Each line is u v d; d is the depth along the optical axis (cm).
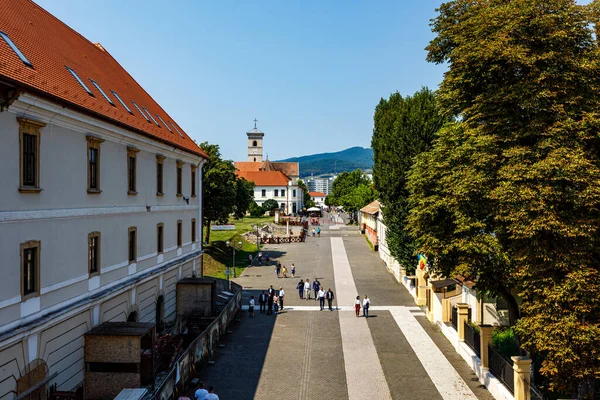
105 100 2017
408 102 3534
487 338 1931
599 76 1628
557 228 1480
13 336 1289
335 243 6838
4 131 1286
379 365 2134
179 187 2975
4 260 1287
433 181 1978
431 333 2662
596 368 1372
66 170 1606
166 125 2975
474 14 1936
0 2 1755
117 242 2027
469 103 1945
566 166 1471
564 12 1628
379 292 3778
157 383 1772
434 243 1895
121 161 2062
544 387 1764
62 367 1557
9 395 1295
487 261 1788
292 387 1869
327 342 2492
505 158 1684
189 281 2828
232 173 5359
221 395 1780
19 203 1351
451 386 1888
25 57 1530
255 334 2647
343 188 12544
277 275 4459
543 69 1625
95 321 1789
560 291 1437
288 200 12775
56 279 1542
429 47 2072
